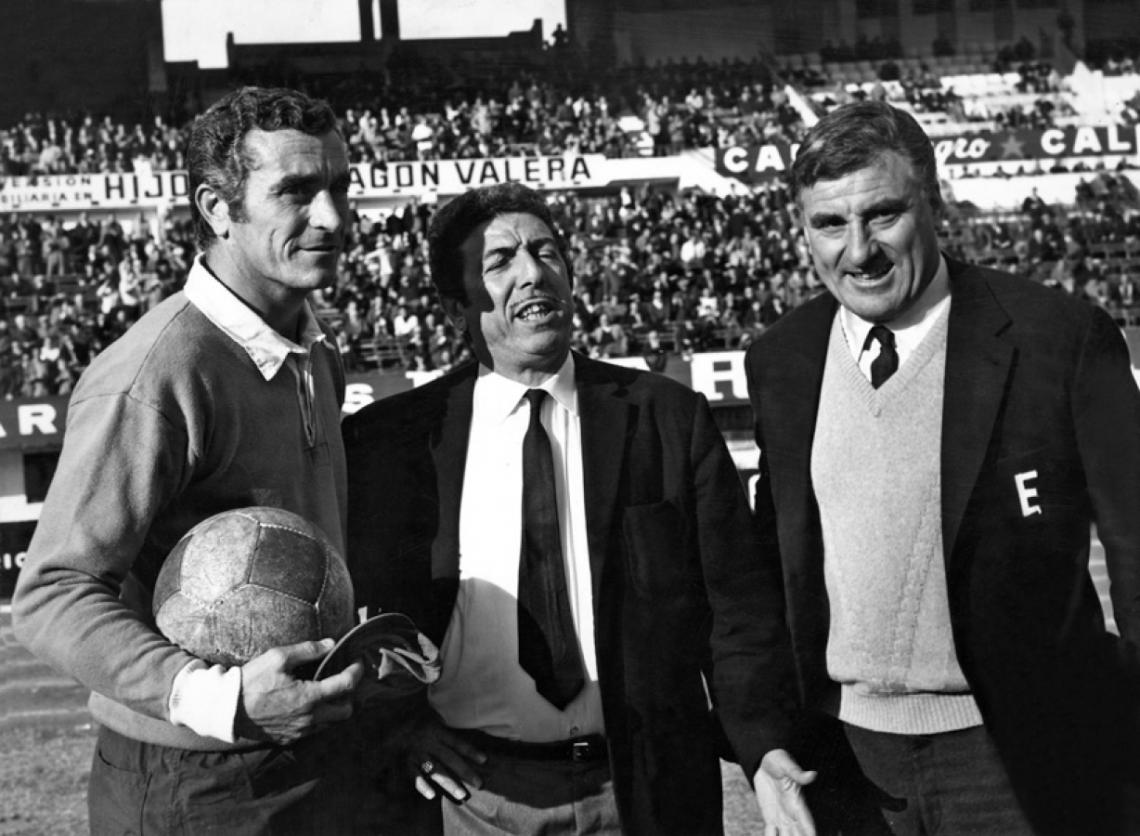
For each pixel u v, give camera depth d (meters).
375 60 16.55
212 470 2.26
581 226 16.42
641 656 2.52
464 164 16.55
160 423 2.14
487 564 2.57
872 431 2.54
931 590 2.50
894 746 2.54
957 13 17.17
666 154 16.84
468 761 2.55
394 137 16.48
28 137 15.76
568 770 2.53
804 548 2.61
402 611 2.58
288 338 2.47
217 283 2.32
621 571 2.54
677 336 15.20
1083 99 17.06
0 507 13.38
